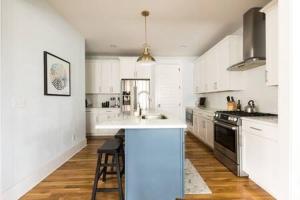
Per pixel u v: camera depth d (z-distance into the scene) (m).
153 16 3.33
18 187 2.21
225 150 3.18
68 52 3.63
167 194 2.07
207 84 4.86
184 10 3.11
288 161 1.30
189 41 4.76
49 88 2.89
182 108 6.30
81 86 4.29
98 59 6.05
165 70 6.15
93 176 2.83
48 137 2.89
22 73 2.30
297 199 1.28
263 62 2.90
